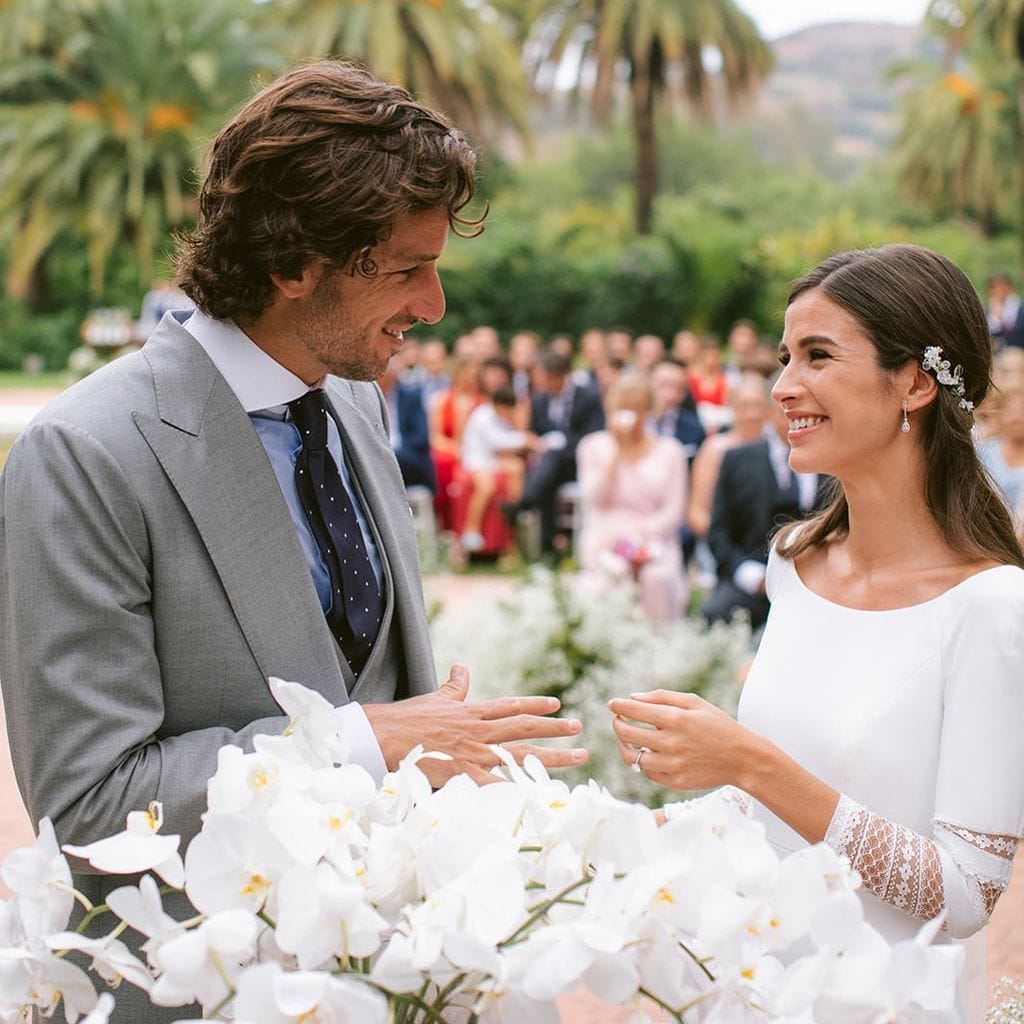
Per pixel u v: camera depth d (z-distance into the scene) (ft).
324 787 4.46
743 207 144.46
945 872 5.90
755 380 22.53
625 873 4.26
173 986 3.92
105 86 101.09
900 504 6.71
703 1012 4.22
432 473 36.17
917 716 6.34
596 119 113.50
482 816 4.45
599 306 96.89
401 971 3.97
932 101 134.62
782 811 5.91
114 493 5.75
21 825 16.66
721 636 18.58
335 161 5.78
